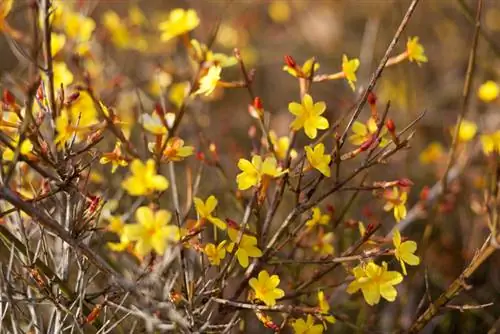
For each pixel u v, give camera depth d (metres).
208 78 2.24
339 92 5.30
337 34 5.86
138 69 5.23
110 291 2.49
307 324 2.33
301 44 6.00
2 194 2.00
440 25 5.65
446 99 5.24
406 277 3.66
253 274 2.48
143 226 1.88
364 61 4.88
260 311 2.25
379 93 4.83
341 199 3.71
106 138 3.73
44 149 2.22
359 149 2.28
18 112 2.12
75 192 2.46
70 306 2.46
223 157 4.45
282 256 3.25
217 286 2.50
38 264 2.44
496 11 5.58
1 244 3.21
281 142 2.73
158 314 2.15
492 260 3.86
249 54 5.21
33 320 2.51
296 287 2.80
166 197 4.01
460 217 4.07
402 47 4.50
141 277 2.24
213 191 4.09
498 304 3.76
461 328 3.65
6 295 2.38
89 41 3.70
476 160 4.25
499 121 4.18
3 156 2.20
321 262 2.38
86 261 2.60
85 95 2.61
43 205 2.65
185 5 5.98
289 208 3.69
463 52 5.29
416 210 3.48
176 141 2.17
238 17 5.45
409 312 3.54
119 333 2.79
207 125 4.43
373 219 3.07
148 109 4.16
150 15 6.06
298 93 5.62
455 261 3.97
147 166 1.92
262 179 2.21
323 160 2.25
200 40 5.07
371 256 2.30
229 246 2.26
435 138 5.04
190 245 2.28
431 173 4.54
